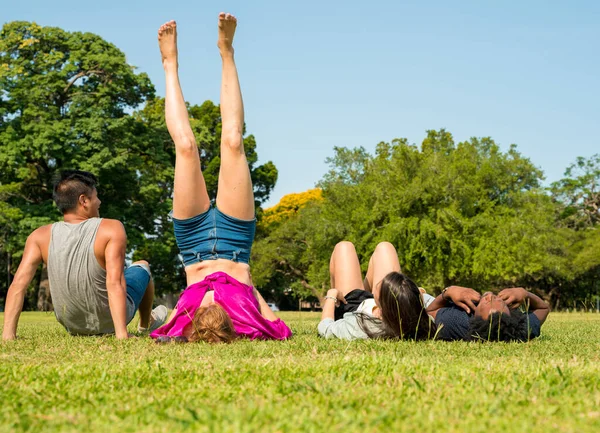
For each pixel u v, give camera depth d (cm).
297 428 181
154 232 3144
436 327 430
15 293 469
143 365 301
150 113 3825
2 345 407
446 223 2666
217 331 404
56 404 223
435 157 2850
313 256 3344
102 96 2845
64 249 471
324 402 216
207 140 3269
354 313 448
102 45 2884
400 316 417
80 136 2788
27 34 2823
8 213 2622
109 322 499
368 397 224
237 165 454
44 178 2917
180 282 3722
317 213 3544
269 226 4278
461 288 447
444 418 194
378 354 339
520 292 445
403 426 184
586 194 4641
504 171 3180
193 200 451
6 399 229
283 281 4556
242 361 312
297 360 319
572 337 493
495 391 237
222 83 472
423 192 2703
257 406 207
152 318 571
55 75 2747
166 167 3073
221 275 441
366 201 2877
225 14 463
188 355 343
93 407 217
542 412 202
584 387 244
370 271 522
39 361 331
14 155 2622
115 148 2802
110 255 463
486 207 2919
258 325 432
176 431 182
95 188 493
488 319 417
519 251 2791
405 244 2694
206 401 223
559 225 4572
